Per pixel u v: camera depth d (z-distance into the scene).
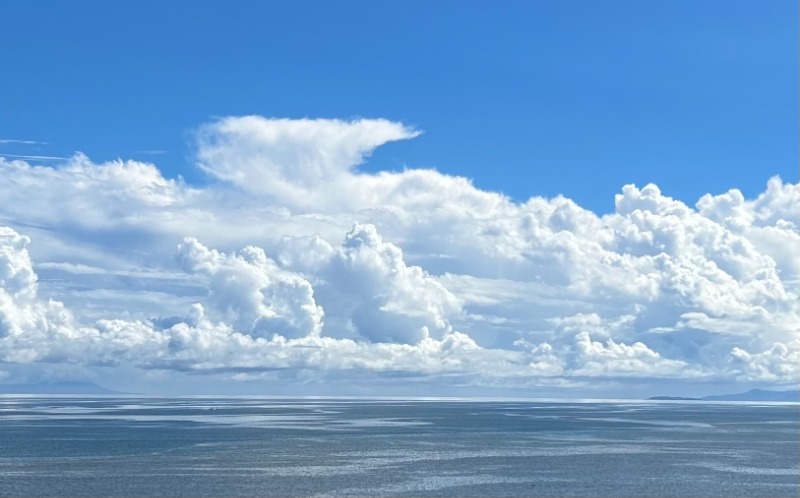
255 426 149.50
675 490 72.00
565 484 74.31
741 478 78.81
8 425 150.00
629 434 134.00
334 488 71.25
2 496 66.81
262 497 67.06
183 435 124.44
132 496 66.88
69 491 68.94
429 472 81.19
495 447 107.06
